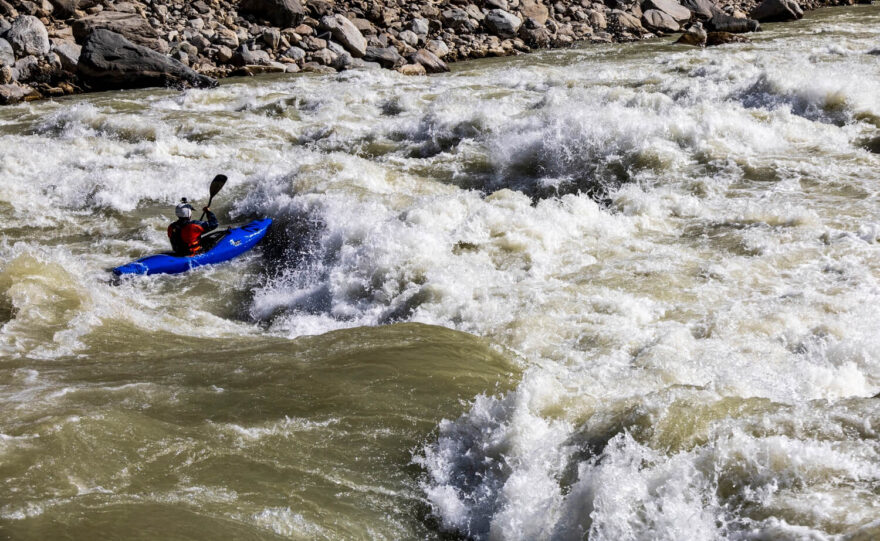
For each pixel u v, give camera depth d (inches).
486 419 167.8
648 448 142.5
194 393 191.8
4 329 241.0
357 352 215.8
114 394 190.9
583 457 147.3
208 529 133.8
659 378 198.7
